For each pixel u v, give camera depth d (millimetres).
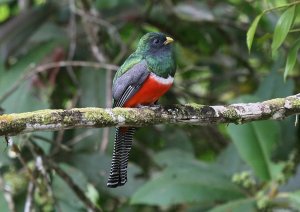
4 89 12070
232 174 10914
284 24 7961
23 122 7234
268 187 10281
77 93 12523
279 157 11195
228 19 14758
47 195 10656
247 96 10828
